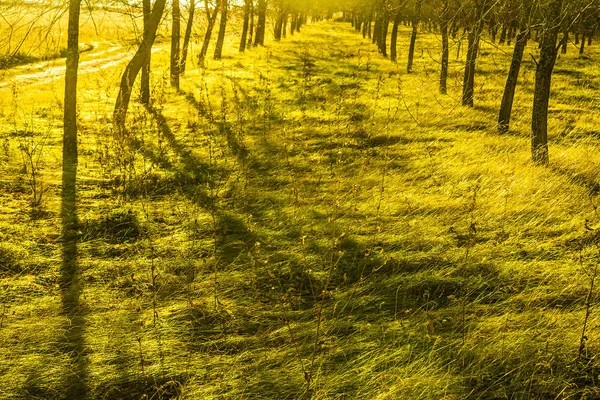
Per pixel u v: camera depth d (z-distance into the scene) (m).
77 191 8.45
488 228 6.76
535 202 7.38
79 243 6.63
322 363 4.20
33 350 4.42
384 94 17.62
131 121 13.20
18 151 10.47
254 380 4.04
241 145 11.15
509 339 4.31
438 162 9.64
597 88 20.50
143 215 7.55
